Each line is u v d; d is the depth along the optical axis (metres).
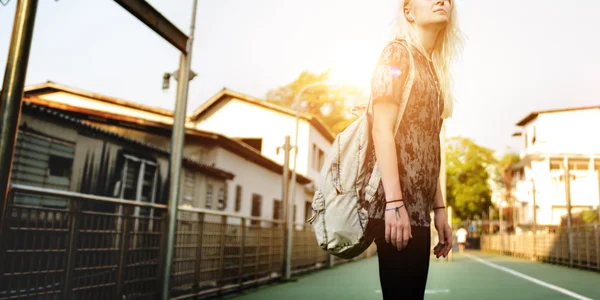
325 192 1.54
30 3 3.01
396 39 1.63
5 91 2.91
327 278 10.62
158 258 5.52
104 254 4.59
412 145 1.53
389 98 1.48
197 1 5.91
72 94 20.28
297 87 47.84
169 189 5.70
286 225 10.48
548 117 40.19
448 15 1.65
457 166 54.34
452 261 20.14
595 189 37.38
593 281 10.69
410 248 1.49
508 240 31.50
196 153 16.80
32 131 9.33
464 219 54.81
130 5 4.57
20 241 3.63
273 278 9.54
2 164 2.85
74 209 4.20
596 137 38.91
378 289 8.30
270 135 26.17
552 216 37.78
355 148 1.55
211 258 6.89
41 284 3.82
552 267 17.16
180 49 5.69
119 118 14.98
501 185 59.00
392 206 1.43
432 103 1.60
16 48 2.95
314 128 27.64
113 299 4.69
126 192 11.85
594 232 14.84
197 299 6.46
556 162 38.97
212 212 6.86
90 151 10.81
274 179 22.92
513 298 7.20
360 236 1.49
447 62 1.77
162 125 15.59
